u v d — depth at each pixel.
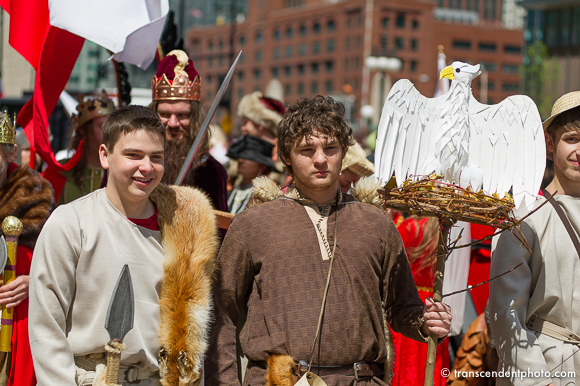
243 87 102.12
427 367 2.97
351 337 2.94
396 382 4.48
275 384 2.88
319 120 2.96
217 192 4.38
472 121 3.08
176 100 4.24
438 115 3.06
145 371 2.93
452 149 2.98
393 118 2.99
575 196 3.41
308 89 96.00
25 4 4.26
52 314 2.83
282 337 2.92
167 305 2.93
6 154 3.49
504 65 99.75
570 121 3.33
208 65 103.81
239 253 3.04
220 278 3.06
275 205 3.10
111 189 2.96
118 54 4.54
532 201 3.02
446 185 2.92
